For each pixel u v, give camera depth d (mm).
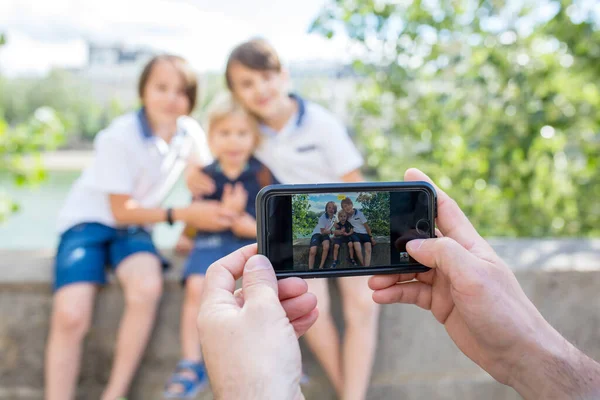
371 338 1974
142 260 2041
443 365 2145
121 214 2129
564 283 2119
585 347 2129
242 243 2102
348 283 1987
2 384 2062
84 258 2018
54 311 1964
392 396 2129
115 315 2068
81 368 2062
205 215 2072
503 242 2535
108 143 2180
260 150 2266
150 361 2092
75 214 2176
